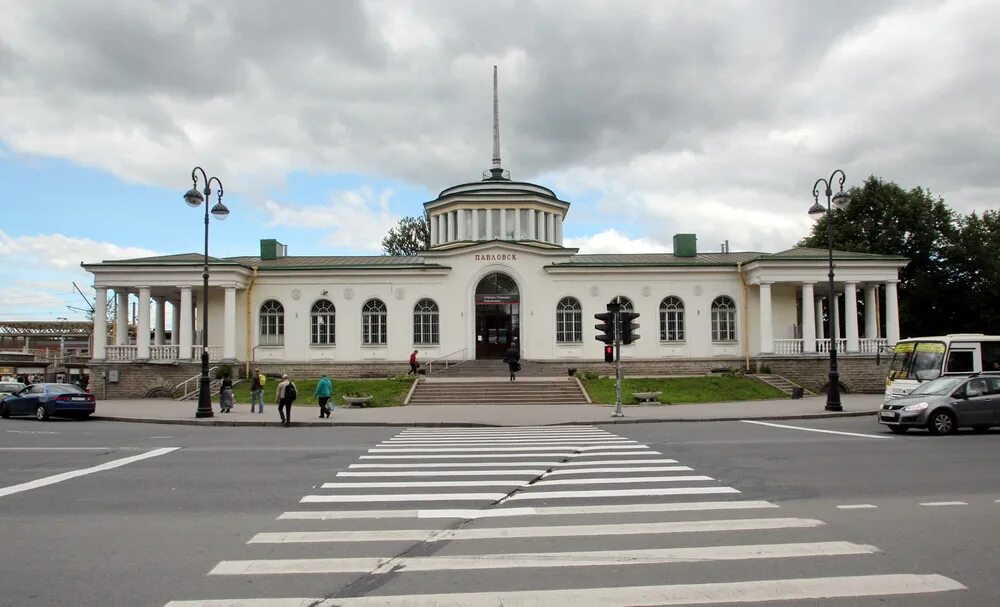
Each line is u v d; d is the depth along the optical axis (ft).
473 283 141.49
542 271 142.00
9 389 124.67
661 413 86.99
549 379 117.91
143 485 38.50
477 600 19.56
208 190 91.81
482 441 59.93
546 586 20.70
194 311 142.61
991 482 37.88
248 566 22.94
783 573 21.80
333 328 140.67
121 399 124.98
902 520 28.91
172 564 23.24
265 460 48.34
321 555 24.25
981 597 19.63
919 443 56.18
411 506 32.53
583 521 29.12
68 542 26.22
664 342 140.56
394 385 114.01
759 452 50.67
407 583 21.09
